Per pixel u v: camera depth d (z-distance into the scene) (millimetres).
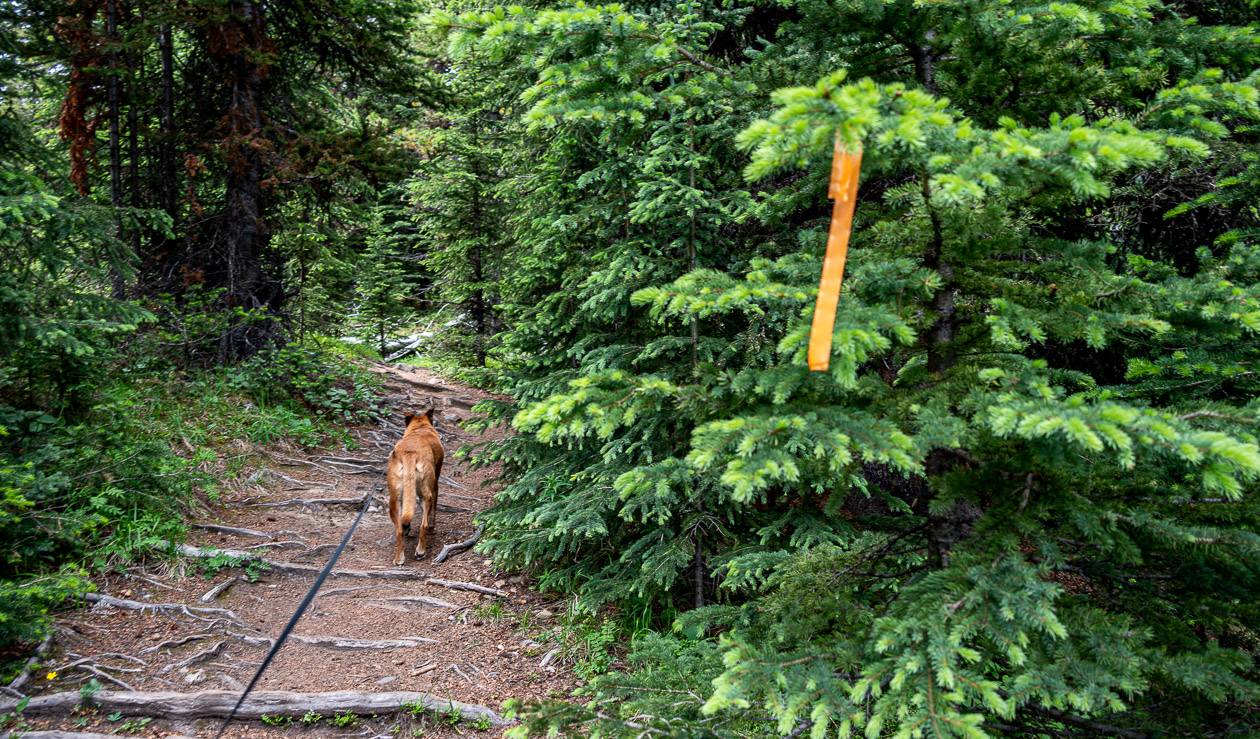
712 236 5148
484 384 6730
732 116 3379
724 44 6168
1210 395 3135
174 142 9586
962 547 2277
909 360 2855
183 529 6102
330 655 4992
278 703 4207
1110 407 1837
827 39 2883
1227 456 1648
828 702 2053
